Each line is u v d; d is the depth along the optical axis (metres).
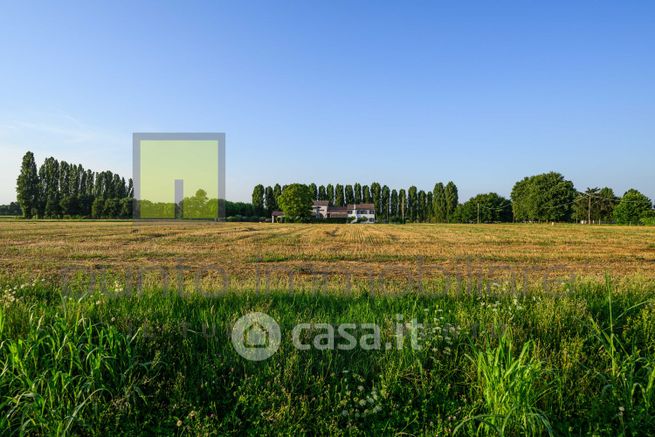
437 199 102.00
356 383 3.66
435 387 3.59
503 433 2.87
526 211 85.56
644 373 3.70
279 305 5.54
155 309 4.99
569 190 80.19
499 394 3.17
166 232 30.84
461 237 30.28
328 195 115.94
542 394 3.35
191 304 5.54
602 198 81.75
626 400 3.25
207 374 3.71
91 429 3.07
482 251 19.23
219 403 3.45
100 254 16.11
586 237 30.02
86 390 3.30
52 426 3.02
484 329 4.44
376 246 21.72
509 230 42.84
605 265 14.22
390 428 3.16
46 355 3.64
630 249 20.45
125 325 4.31
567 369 3.67
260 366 3.84
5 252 16.67
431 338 4.24
